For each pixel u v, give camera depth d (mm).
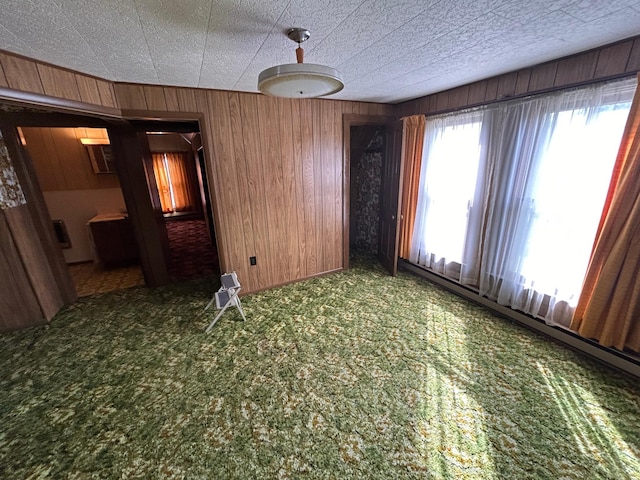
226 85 2660
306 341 2547
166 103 2660
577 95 2100
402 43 1780
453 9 1368
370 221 4977
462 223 3242
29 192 2951
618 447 1575
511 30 1630
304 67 1398
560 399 1887
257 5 1290
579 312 2232
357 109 3686
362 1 1274
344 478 1447
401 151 3461
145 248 3672
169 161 7820
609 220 1963
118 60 1932
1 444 1673
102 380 2146
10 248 2715
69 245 4629
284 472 1486
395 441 1631
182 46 1739
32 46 1632
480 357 2297
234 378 2131
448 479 1431
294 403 1899
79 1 1202
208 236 6352
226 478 1466
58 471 1521
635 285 1905
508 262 2721
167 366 2275
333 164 3689
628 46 1796
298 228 3643
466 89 2898
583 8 1382
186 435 1697
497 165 2713
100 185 4648
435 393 1958
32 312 2875
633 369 2021
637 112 1789
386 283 3699
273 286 3635
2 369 2293
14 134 2824
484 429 1692
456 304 3141
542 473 1453
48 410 1895
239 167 3105
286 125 3256
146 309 3195
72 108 2105
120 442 1667
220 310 3037
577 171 2168
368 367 2213
